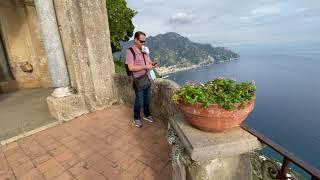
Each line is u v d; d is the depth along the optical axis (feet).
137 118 14.14
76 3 15.43
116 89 18.89
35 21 26.37
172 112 12.52
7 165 10.60
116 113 16.93
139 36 12.26
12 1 25.68
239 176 5.09
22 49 27.35
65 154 11.34
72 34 15.60
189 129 5.47
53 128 14.79
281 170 4.64
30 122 15.69
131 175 9.30
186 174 5.31
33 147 12.30
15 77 27.61
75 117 16.40
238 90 5.02
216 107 4.66
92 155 11.08
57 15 15.87
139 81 13.10
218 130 5.14
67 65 16.90
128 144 11.96
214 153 4.60
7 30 26.22
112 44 33.55
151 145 11.71
